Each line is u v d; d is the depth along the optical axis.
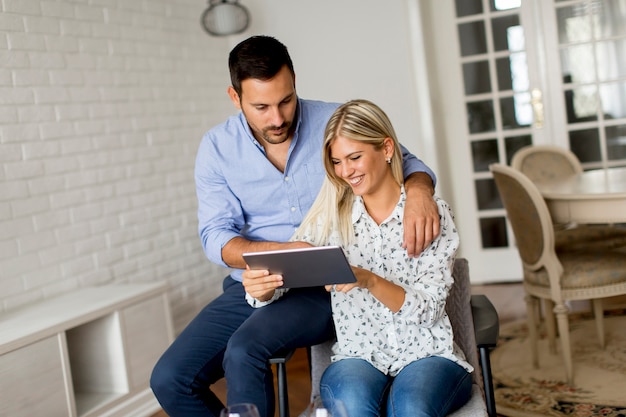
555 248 3.54
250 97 2.08
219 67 5.10
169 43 4.58
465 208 5.35
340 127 1.98
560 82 5.05
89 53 3.90
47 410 2.94
